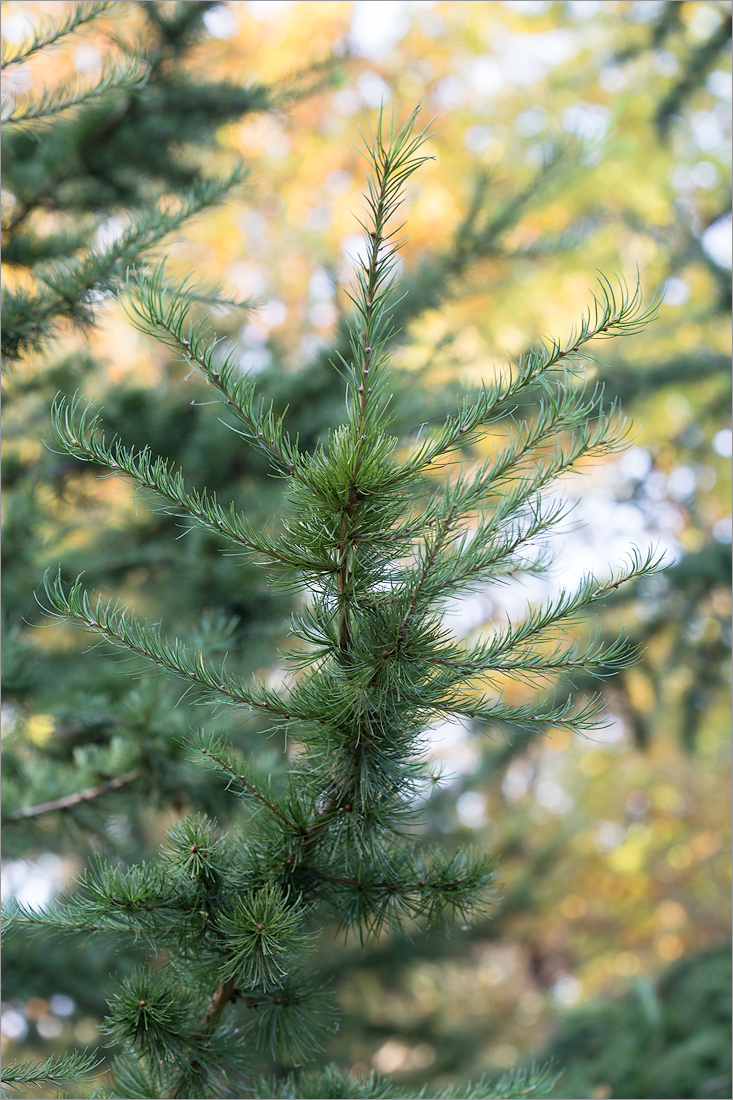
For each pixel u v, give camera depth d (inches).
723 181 306.3
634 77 278.4
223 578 90.6
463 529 37.5
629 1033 157.8
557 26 339.6
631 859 434.9
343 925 42.9
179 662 38.9
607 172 281.7
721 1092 136.3
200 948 41.1
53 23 64.3
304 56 322.7
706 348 223.6
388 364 35.6
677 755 411.2
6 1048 172.6
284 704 39.1
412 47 352.2
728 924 439.5
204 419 112.3
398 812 41.1
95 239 92.6
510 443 36.0
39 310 67.8
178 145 121.7
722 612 211.9
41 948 135.2
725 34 193.8
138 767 77.5
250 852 41.7
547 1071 46.6
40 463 127.0
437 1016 290.8
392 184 30.7
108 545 131.0
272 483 112.4
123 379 123.3
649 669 213.9
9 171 106.0
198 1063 41.2
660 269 259.8
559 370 34.8
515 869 290.5
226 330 106.3
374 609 38.7
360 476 36.3
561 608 37.4
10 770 92.3
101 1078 44.6
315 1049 42.9
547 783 453.4
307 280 324.5
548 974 460.8
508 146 327.6
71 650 114.9
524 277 309.9
